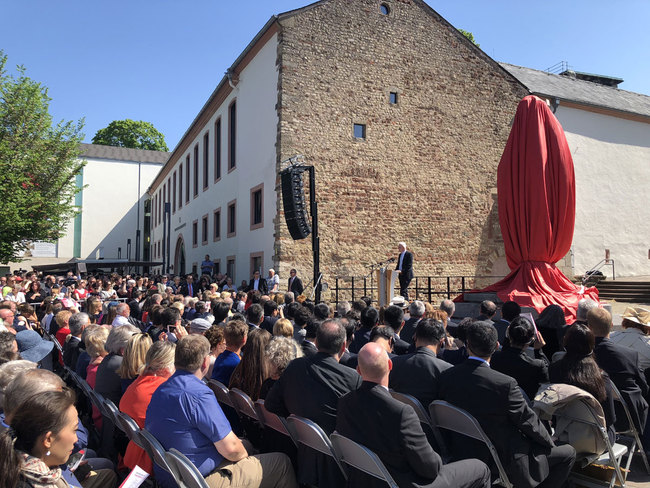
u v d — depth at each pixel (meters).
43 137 23.11
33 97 22.42
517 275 11.10
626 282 18.45
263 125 16.84
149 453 3.43
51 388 2.46
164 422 3.23
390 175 16.86
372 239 16.44
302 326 6.60
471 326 3.69
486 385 3.49
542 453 3.55
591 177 21.34
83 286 15.45
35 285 14.52
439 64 17.97
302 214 12.30
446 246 17.55
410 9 17.69
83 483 3.48
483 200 18.27
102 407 4.47
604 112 21.81
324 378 3.66
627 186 22.23
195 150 27.14
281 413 3.85
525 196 10.91
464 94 18.30
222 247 21.20
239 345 4.89
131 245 46.03
